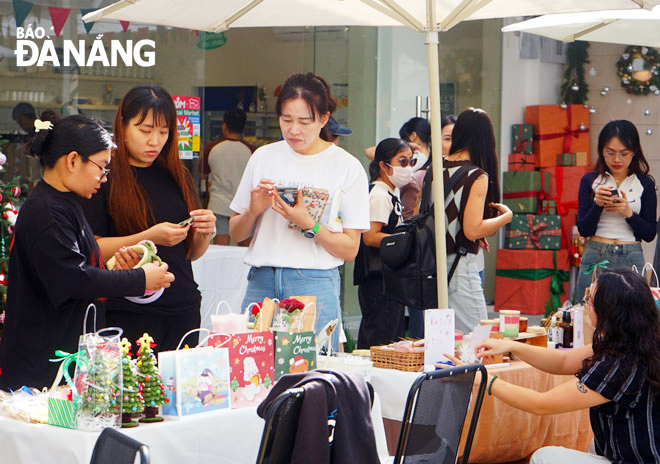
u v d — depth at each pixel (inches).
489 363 162.4
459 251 183.0
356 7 173.5
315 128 156.7
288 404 93.1
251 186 162.6
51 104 230.1
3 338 117.6
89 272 115.7
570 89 386.3
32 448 103.8
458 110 349.4
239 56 370.0
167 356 109.8
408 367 151.6
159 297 136.3
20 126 224.7
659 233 237.0
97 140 116.6
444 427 117.6
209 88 376.8
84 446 100.0
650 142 379.2
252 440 114.7
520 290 362.0
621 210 231.9
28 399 108.9
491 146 187.2
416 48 329.7
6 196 196.2
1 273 189.0
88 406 102.1
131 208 135.9
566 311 181.2
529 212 366.0
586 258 241.9
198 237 142.1
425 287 187.5
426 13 170.7
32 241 113.4
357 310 313.6
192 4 161.9
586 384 124.5
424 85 333.7
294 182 158.6
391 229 222.8
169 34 248.8
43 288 115.9
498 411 163.5
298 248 157.2
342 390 98.2
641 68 375.6
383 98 319.0
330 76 314.2
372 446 99.3
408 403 108.1
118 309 133.3
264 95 365.7
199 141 258.5
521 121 377.4
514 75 372.5
